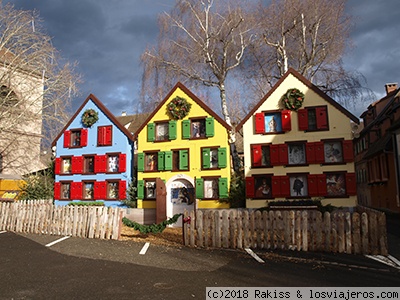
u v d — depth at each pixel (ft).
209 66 85.10
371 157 97.19
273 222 35.70
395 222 60.23
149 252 33.60
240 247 35.94
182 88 71.15
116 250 34.45
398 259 30.66
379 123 95.35
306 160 62.54
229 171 66.85
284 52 81.10
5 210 50.83
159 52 82.58
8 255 32.30
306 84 64.90
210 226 37.24
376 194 96.12
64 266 27.99
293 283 23.38
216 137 66.95
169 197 67.67
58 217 45.34
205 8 83.92
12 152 96.63
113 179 73.87
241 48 84.99
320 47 81.00
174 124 69.82
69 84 73.15
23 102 76.79
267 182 64.44
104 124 77.15
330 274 25.67
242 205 65.10
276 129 65.46
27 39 71.61
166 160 68.69
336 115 62.69
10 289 22.00
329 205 58.29
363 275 25.46
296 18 79.82
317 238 34.37
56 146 80.53
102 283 23.21
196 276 25.00
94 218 42.91
